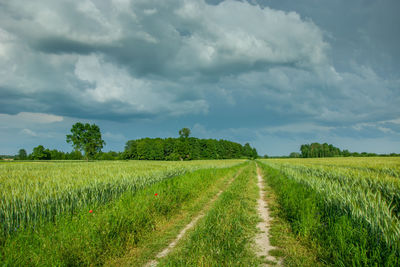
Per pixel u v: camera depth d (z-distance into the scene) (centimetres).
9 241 409
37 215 532
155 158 9075
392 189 767
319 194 712
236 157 12712
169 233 552
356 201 554
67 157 10012
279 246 461
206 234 494
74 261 386
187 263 372
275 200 927
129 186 896
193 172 1691
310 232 500
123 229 510
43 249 395
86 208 593
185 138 9906
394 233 381
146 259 423
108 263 409
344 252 387
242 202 837
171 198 806
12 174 1588
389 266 325
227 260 384
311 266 377
